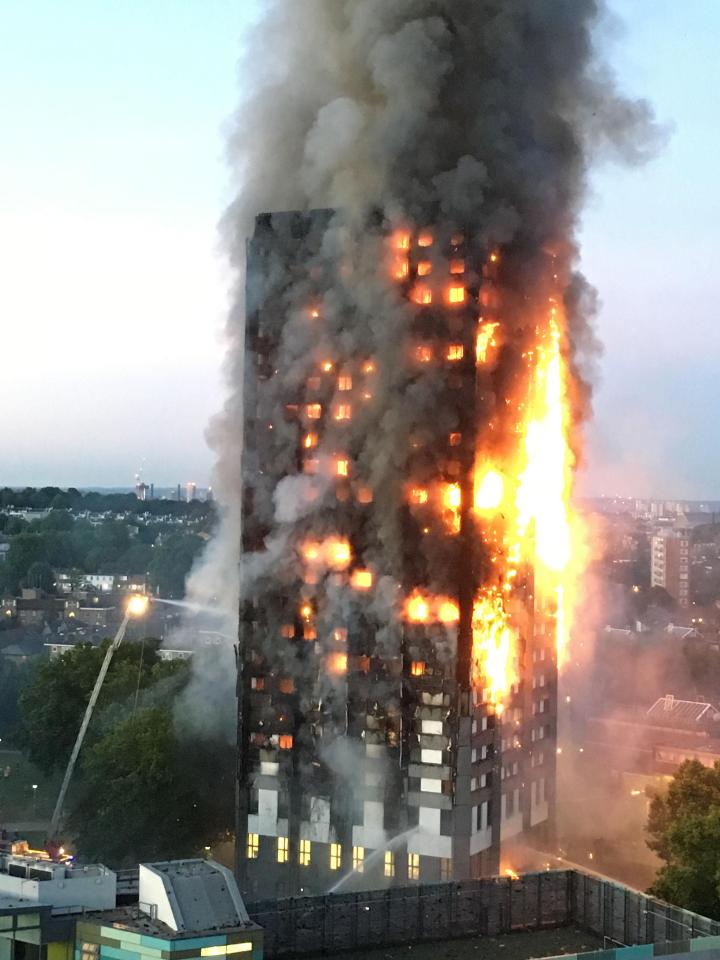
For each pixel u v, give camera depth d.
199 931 85.06
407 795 137.12
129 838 152.25
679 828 120.75
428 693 136.50
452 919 109.62
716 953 96.81
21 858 91.31
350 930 105.69
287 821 142.50
